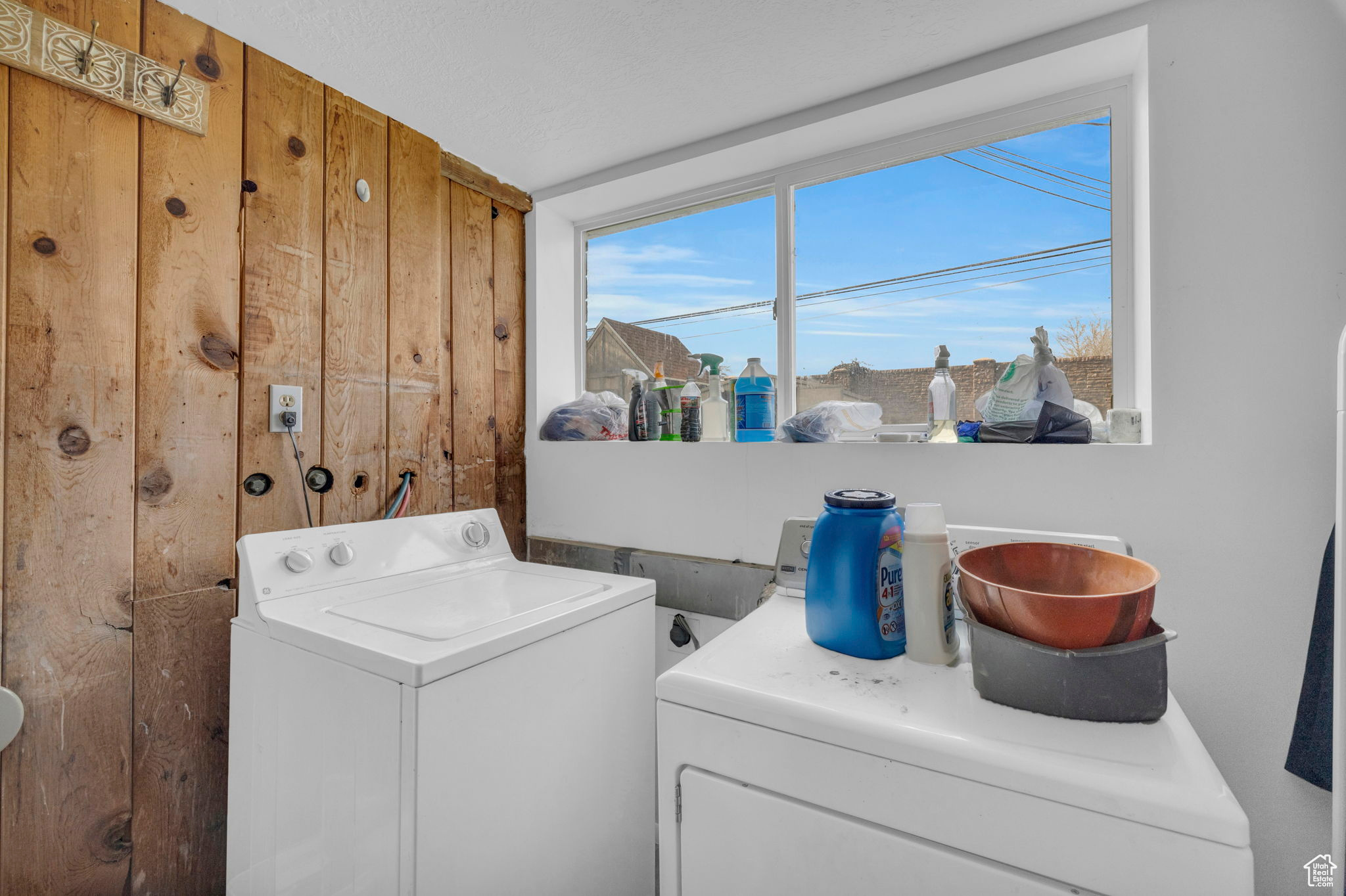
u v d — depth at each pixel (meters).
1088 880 0.60
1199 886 0.56
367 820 0.96
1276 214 1.14
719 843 0.80
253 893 1.18
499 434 2.11
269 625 1.16
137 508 1.21
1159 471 1.23
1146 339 1.30
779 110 1.66
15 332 1.06
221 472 1.33
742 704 0.79
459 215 1.96
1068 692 0.72
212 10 1.26
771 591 1.46
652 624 1.45
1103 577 0.88
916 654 0.90
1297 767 1.05
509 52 1.41
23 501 1.07
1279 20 1.14
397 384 1.72
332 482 1.55
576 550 2.04
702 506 1.81
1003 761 0.64
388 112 1.68
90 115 1.15
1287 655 1.13
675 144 1.85
